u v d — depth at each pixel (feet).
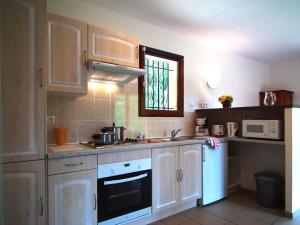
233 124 10.24
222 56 13.55
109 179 6.37
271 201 8.93
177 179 8.18
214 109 10.95
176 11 8.59
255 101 16.24
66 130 7.14
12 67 4.95
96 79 7.93
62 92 6.37
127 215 6.79
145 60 9.82
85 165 5.91
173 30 10.55
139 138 8.92
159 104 10.37
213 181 9.45
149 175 7.35
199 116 11.88
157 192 7.56
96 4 8.12
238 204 9.36
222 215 8.25
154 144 7.45
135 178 6.90
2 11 4.83
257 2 7.84
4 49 4.85
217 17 9.11
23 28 5.09
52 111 7.12
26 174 5.07
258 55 15.07
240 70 14.97
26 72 5.12
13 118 4.95
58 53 6.15
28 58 5.15
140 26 9.46
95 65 6.38
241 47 13.24
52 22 6.07
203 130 11.15
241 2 7.84
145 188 7.23
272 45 12.85
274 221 7.76
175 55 10.70
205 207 9.02
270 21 9.48
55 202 5.43
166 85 10.71
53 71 6.07
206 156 9.19
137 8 8.39
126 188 6.82
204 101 12.28
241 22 9.60
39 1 5.30
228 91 13.93
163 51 10.19
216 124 11.36
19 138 5.01
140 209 7.11
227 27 10.17
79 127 7.64
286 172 8.18
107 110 8.33
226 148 10.04
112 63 7.15
